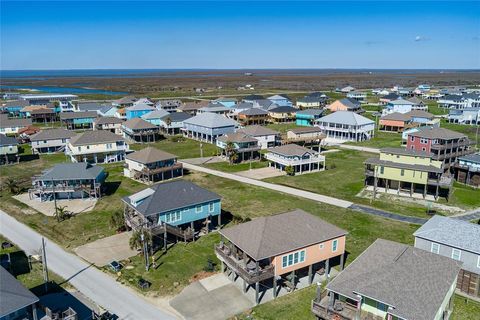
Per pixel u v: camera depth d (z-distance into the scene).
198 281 41.81
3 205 65.25
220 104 160.38
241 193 70.50
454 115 144.25
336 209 62.56
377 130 136.88
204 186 74.56
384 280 32.25
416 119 134.75
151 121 133.12
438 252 41.38
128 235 53.25
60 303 37.69
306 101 177.62
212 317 35.94
